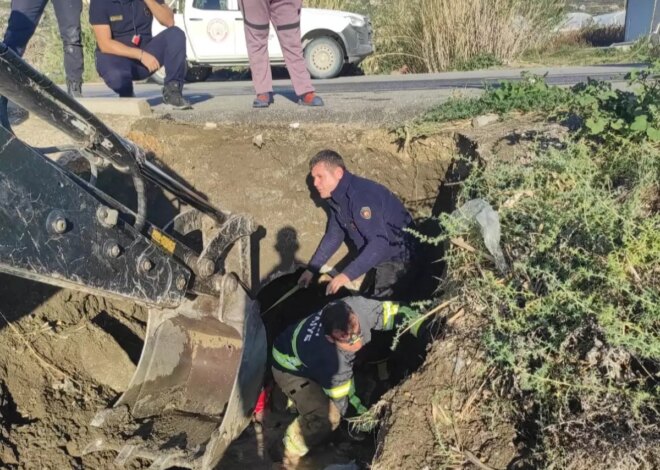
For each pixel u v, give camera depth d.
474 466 2.43
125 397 3.64
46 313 4.02
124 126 5.09
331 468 3.89
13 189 2.22
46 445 3.42
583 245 2.78
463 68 11.75
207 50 11.25
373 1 13.02
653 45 13.09
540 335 2.64
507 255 3.02
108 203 2.73
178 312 3.60
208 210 3.47
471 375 2.73
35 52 14.12
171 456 3.33
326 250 4.68
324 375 3.79
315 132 5.05
